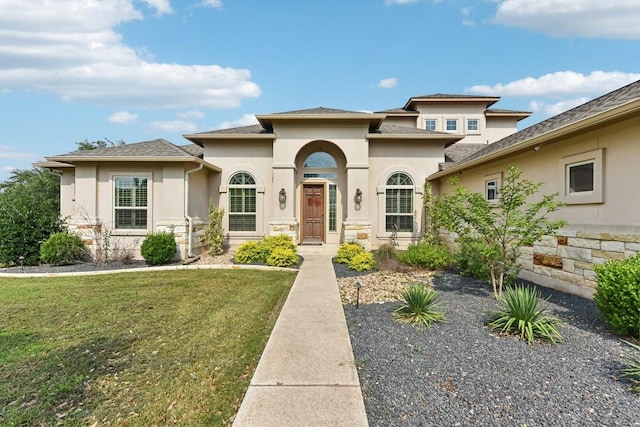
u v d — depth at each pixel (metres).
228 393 3.28
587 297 6.26
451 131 22.23
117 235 11.41
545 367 3.57
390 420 2.74
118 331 4.95
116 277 8.78
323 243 13.92
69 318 5.54
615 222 5.66
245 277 8.73
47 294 7.07
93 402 3.15
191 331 4.93
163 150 11.72
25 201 11.25
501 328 4.68
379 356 3.91
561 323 4.87
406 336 4.51
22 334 4.83
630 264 4.42
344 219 14.02
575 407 2.87
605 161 5.86
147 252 10.20
